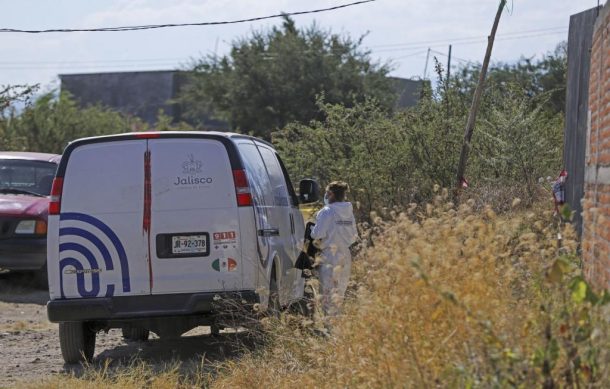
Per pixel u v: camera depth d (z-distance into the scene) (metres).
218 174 25.27
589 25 29.72
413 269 14.88
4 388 22.62
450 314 14.51
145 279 25.12
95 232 25.27
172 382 22.11
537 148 46.84
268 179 28.50
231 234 25.09
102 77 196.88
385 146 48.00
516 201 18.56
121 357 27.64
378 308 16.11
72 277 25.30
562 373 12.69
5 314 36.88
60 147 104.25
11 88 74.62
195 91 150.75
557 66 100.62
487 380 12.89
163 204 25.20
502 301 14.84
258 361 22.33
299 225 31.64
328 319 20.94
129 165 25.41
